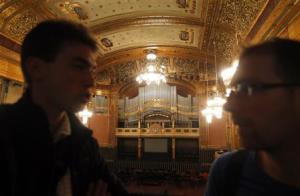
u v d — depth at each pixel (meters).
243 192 0.90
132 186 9.51
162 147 13.65
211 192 1.03
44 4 7.22
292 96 0.76
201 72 12.77
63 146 0.96
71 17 8.33
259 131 0.78
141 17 8.94
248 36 7.28
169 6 8.23
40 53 0.91
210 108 8.52
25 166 0.82
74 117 1.09
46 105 0.94
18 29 7.57
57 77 0.91
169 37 10.88
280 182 0.83
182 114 13.45
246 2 6.17
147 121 13.86
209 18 8.13
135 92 14.72
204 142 12.59
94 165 1.11
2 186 0.75
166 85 13.73
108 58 12.59
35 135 0.85
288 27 4.90
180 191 8.91
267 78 0.78
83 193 1.02
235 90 0.86
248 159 0.94
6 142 0.79
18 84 8.38
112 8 8.33
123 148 14.05
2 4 6.48
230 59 9.80
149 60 12.88
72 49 0.93
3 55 7.57
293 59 0.78
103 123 13.55
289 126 0.76
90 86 0.99
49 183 0.86
